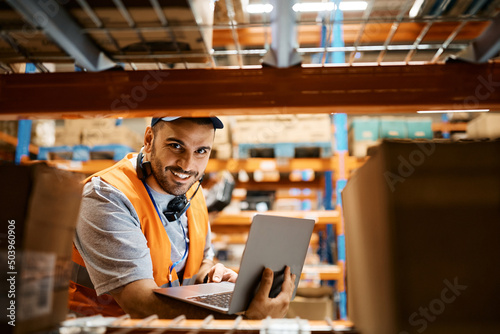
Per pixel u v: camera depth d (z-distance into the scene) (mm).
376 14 900
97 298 1365
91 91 773
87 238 1194
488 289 554
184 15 675
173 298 1049
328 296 2789
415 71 771
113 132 3004
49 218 610
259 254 925
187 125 1327
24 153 2656
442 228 566
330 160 2918
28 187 573
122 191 1302
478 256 561
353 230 768
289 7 658
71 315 687
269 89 771
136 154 1609
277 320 693
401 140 590
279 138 3002
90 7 648
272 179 3936
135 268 1141
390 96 761
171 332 604
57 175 626
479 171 580
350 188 793
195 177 1418
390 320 553
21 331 551
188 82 774
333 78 773
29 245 568
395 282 551
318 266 2965
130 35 731
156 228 1344
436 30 863
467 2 708
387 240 564
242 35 2139
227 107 769
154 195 1438
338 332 640
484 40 747
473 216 569
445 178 575
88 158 2973
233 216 2895
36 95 771
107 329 610
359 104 760
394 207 567
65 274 656
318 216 2834
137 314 1078
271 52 781
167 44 775
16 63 849
